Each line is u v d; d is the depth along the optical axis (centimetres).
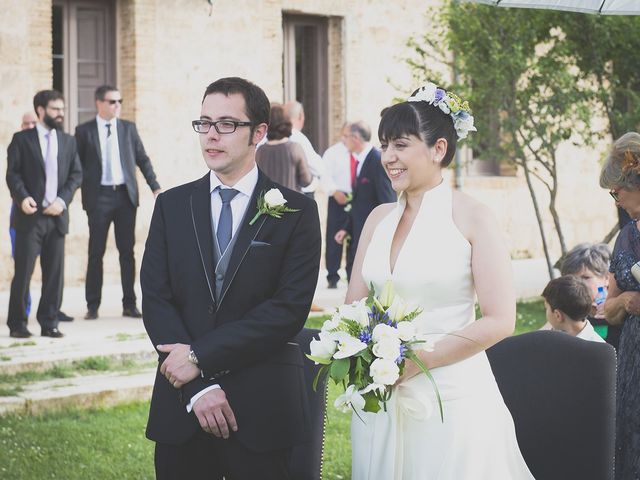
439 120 342
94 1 1181
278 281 359
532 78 1068
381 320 331
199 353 342
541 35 1088
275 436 350
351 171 1128
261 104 360
